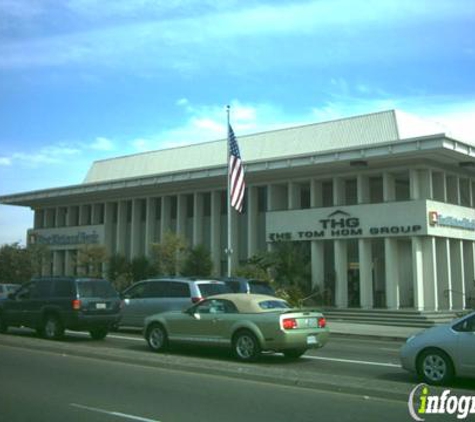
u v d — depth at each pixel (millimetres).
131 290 20984
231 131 29906
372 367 13406
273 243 37031
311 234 35438
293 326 13789
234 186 29641
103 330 19125
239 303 14453
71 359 13953
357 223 33688
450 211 33562
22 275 45812
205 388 10438
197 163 45062
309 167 34281
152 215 44906
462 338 10820
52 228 51500
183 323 15086
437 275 33656
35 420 8086
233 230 40031
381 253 36438
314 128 40188
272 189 38344
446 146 29344
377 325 28250
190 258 36594
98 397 9633
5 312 20078
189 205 43375
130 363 13305
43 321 18859
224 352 15617
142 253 44594
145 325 15891
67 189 46250
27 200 49812
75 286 18484
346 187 37719
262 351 14078
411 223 31828
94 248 43500
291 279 33344
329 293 34125
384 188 33719
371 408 8898
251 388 10438
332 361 14422
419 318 29250
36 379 11273
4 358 14094
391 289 32438
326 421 8117
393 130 36250
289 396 9766
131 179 42000
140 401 9336
